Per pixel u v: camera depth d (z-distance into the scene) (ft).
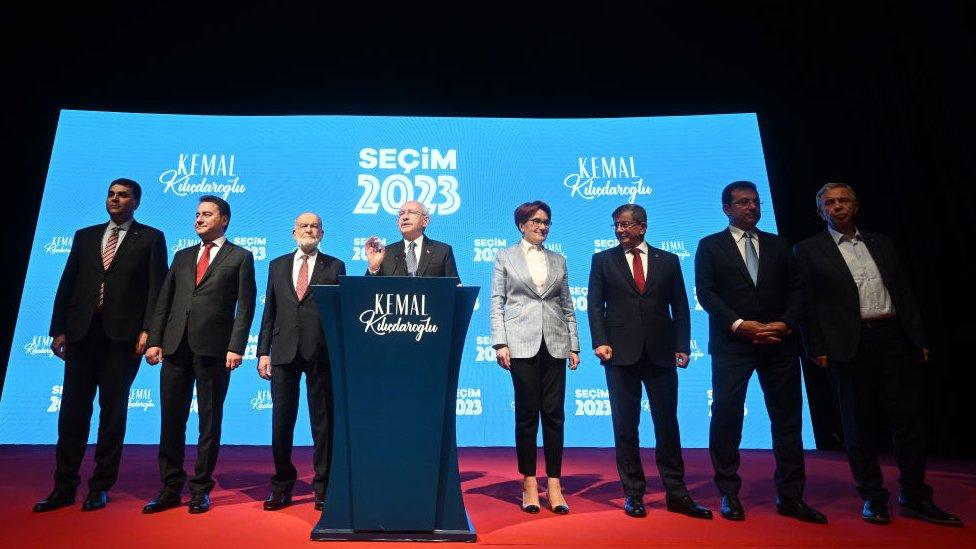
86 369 8.39
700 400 13.70
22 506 8.09
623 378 8.21
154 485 9.53
